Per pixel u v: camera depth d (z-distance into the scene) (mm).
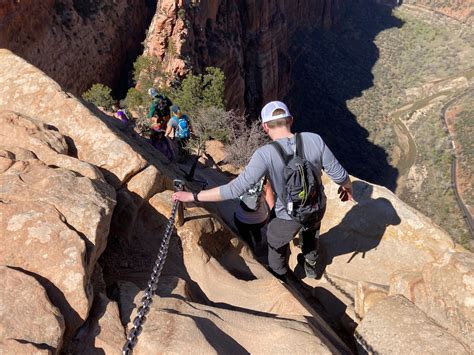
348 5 137875
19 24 31438
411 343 3191
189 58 42938
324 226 5520
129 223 3854
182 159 9328
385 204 5402
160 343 2504
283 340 2773
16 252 2752
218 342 2693
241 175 3363
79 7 40312
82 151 4324
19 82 4801
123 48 47781
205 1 47000
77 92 39375
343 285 4855
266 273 4422
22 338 2281
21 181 3246
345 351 3352
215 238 4379
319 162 3416
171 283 3420
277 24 74125
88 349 2504
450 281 3467
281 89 80250
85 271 2707
